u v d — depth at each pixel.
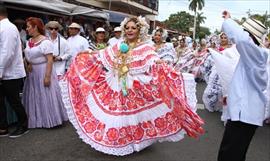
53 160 4.57
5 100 5.83
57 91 5.94
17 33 5.27
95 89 4.93
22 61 5.44
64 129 5.86
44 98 5.77
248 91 3.24
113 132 4.75
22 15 11.55
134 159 4.67
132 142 4.78
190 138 5.67
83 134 4.83
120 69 4.77
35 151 4.87
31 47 5.68
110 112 4.80
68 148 5.01
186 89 4.64
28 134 5.55
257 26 3.43
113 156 4.76
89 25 15.66
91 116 4.87
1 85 5.37
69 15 12.59
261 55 3.19
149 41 4.87
